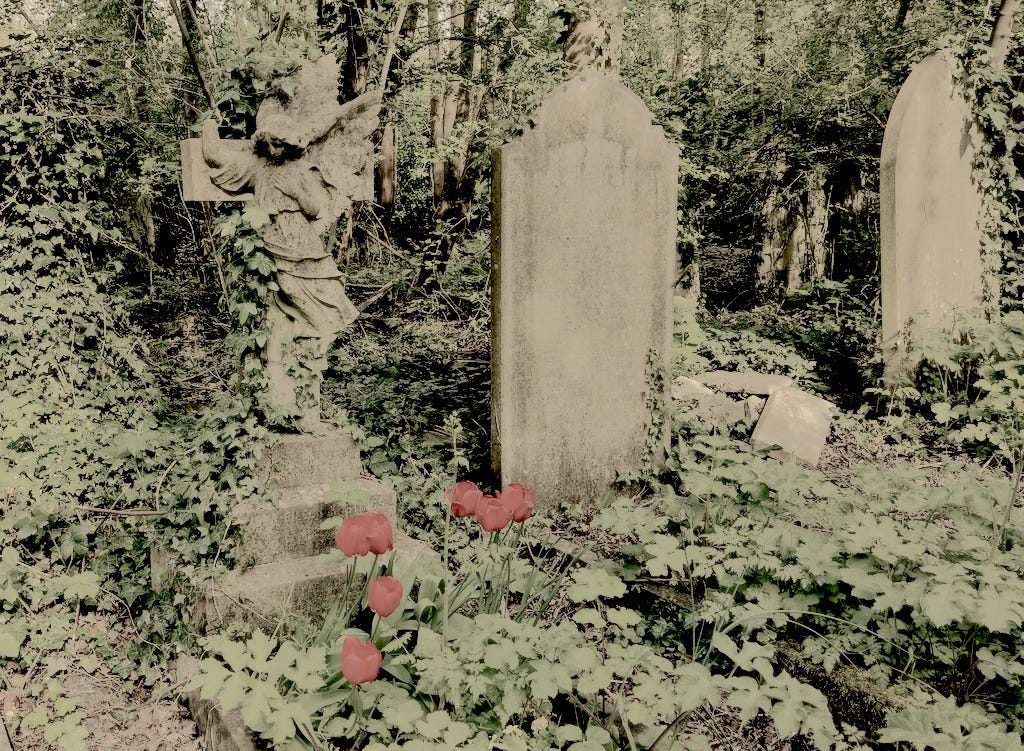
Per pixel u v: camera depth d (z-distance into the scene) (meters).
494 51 8.41
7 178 5.52
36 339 5.50
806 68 10.42
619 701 2.49
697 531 3.67
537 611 3.18
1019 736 2.40
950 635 2.98
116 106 6.76
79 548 4.18
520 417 4.66
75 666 3.61
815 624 3.15
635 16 12.58
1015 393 5.26
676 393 6.04
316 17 7.52
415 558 3.33
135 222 8.63
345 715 2.73
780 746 2.83
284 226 3.58
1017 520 3.16
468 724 2.58
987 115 6.51
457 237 10.05
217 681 2.23
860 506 3.58
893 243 6.21
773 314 8.99
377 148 9.77
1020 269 7.13
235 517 3.45
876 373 6.66
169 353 7.86
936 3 9.66
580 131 4.56
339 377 7.03
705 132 9.80
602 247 4.75
